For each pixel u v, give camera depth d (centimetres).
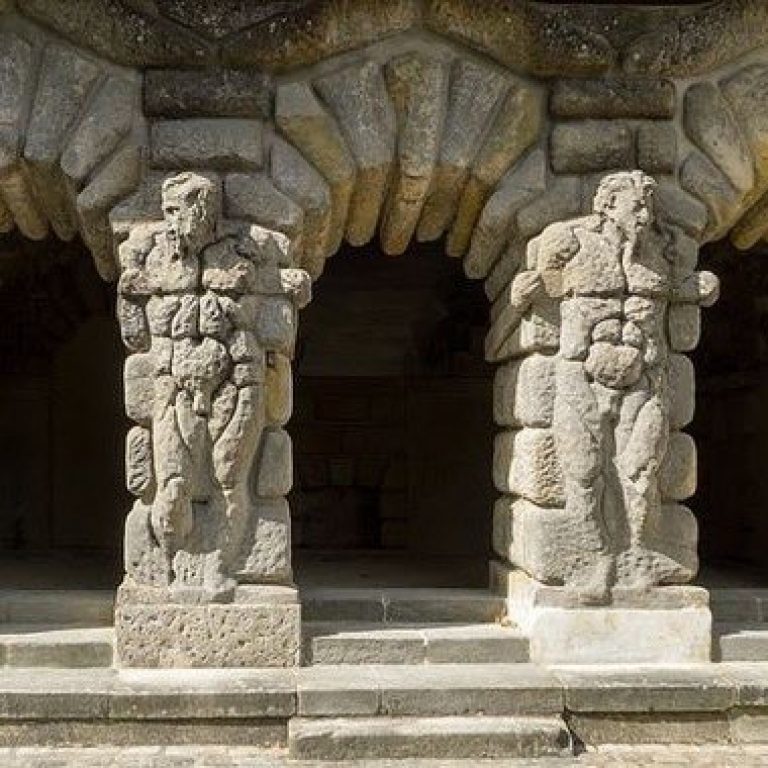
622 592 588
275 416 589
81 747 523
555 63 604
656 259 598
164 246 575
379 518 1045
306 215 602
